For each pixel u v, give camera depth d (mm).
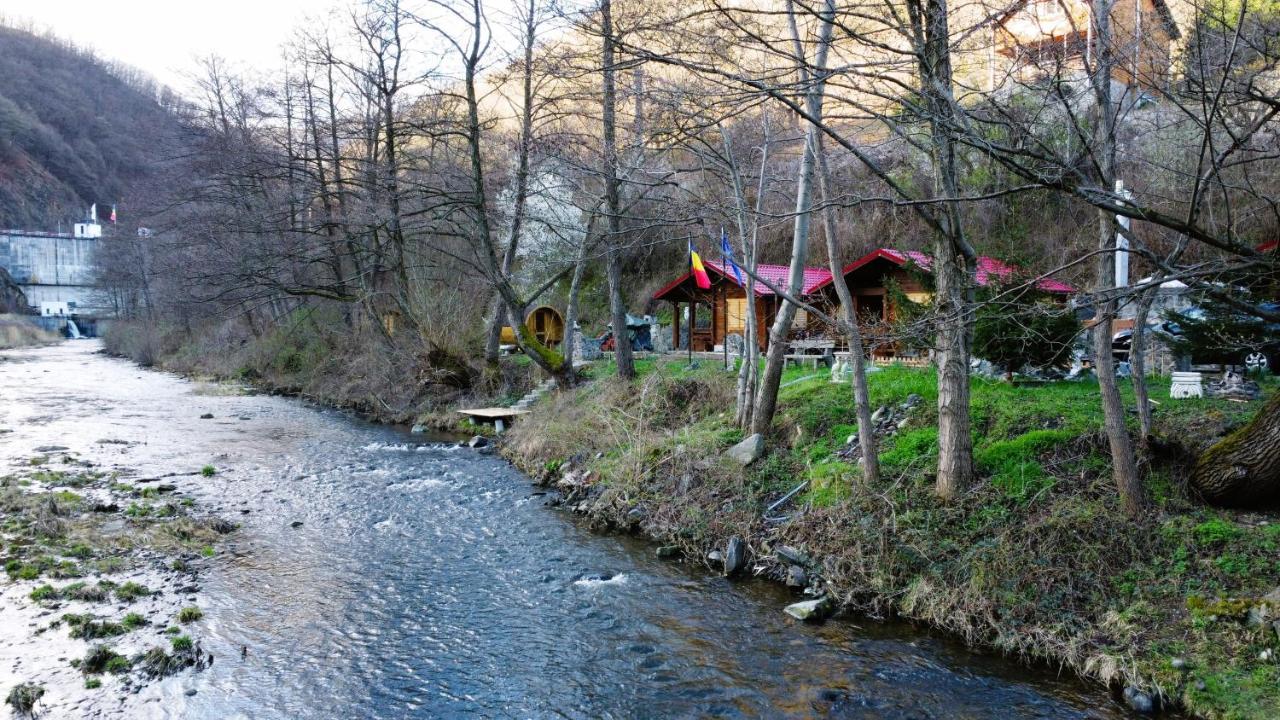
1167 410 11453
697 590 10414
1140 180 12969
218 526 12844
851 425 13539
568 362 23156
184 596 9828
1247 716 6730
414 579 10773
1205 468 9141
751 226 15422
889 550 10070
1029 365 14133
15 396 31016
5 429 22141
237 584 10359
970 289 10289
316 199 31359
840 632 9062
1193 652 7516
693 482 13359
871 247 30281
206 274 28859
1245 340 11938
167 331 52125
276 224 29516
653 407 17469
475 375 26656
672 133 11039
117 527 12297
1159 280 6039
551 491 15734
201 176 32719
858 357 11203
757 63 10055
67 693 7285
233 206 31859
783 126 15297
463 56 21203
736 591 10359
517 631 9133
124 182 127938
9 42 124500
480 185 21859
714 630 9156
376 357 29438
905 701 7531
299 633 8938
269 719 7113
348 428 24078
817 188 16578
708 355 25641
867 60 8977
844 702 7523
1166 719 7070
